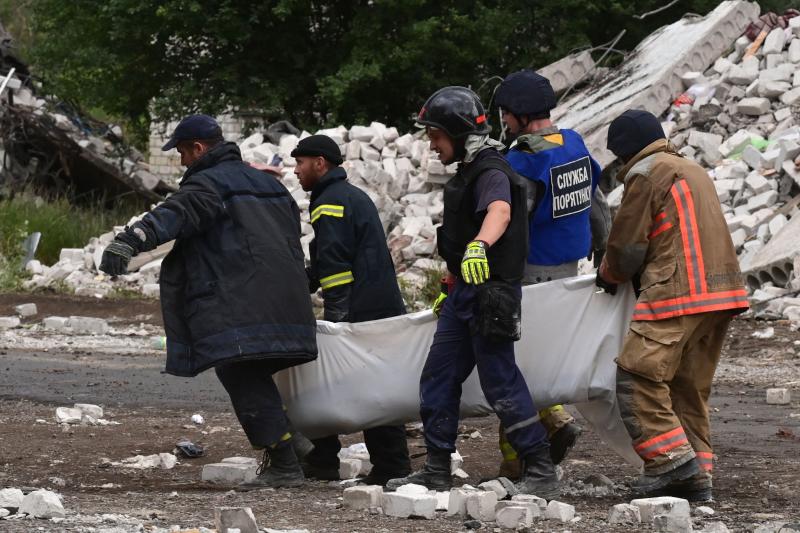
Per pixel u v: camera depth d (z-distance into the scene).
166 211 18.77
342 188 21.41
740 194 58.12
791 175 56.12
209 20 91.25
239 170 19.83
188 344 19.42
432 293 55.31
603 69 76.75
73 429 27.73
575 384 18.89
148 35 96.00
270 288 19.20
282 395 20.56
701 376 18.78
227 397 34.47
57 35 98.12
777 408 31.19
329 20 97.31
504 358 18.11
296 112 99.19
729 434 26.94
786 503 18.39
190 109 96.00
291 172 67.81
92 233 74.50
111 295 61.47
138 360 43.09
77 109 101.56
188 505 18.16
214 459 24.16
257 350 18.95
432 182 66.00
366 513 17.50
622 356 18.14
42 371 39.34
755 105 64.62
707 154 63.28
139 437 26.81
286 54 95.12
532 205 18.86
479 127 18.14
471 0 94.44
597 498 18.89
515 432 18.20
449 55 92.75
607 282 18.58
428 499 17.08
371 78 90.56
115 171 86.88
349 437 28.05
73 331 51.78
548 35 97.81
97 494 19.53
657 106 67.62
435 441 18.72
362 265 21.22
